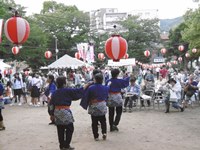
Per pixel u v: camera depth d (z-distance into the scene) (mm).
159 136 9805
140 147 8445
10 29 10695
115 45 12031
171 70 31531
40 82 19984
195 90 16578
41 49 44188
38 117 14555
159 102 16766
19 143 9383
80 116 14547
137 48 59000
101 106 9094
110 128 10664
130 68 33438
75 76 27062
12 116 15094
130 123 12203
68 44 55219
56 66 27094
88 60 42031
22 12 44281
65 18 56000
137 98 15672
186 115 13883
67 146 8062
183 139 9344
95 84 9188
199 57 45969
